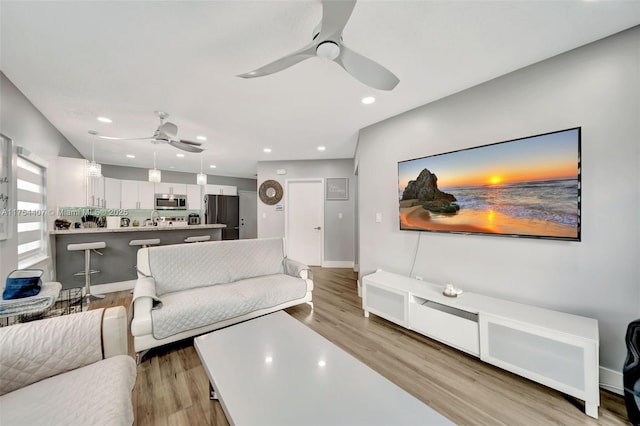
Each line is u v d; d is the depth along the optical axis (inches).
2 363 41.9
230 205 293.0
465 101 92.8
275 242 134.0
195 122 124.1
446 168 97.3
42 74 80.4
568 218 70.9
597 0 53.2
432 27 61.0
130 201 231.3
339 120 123.0
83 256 139.3
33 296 70.7
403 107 108.0
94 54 70.6
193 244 113.0
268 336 64.6
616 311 65.6
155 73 80.4
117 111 109.6
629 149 63.4
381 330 99.6
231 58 72.8
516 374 71.9
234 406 41.6
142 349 77.2
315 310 120.3
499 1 53.4
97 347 49.2
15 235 85.7
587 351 57.1
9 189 82.0
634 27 62.1
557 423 55.6
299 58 54.4
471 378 70.7
